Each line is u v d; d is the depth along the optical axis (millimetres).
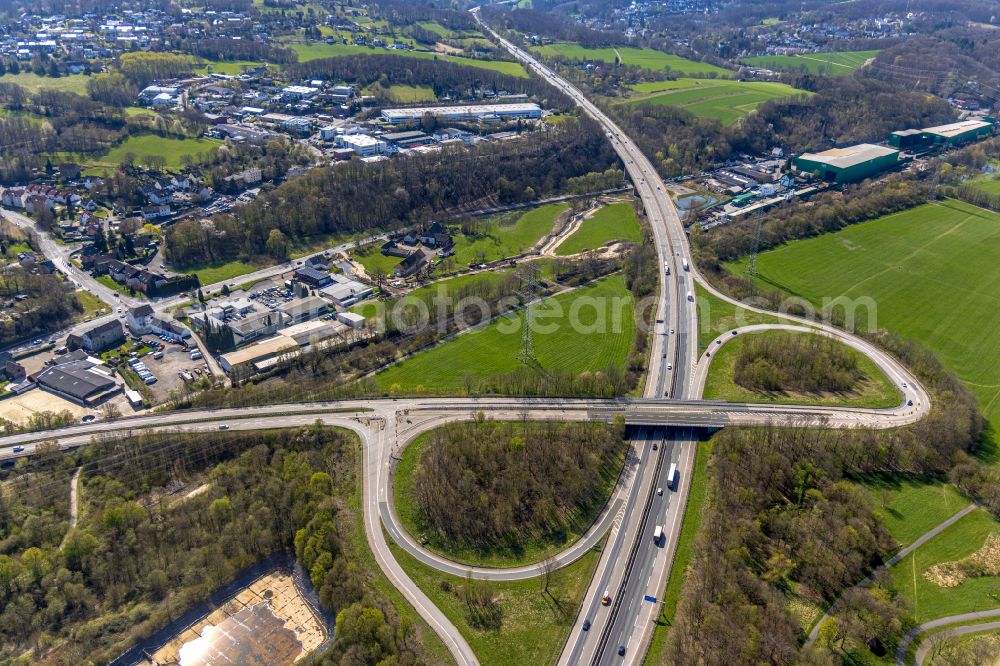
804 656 166750
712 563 194625
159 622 189250
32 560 198250
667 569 197625
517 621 181875
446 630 179125
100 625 186750
